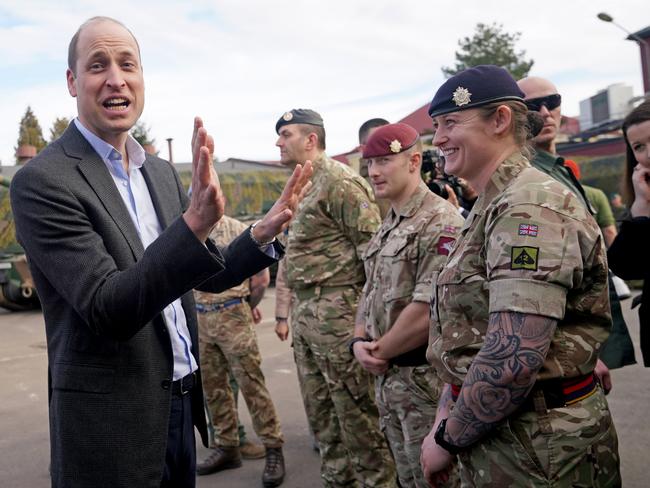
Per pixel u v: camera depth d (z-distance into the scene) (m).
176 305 2.01
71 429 1.74
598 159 16.20
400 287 2.45
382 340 2.44
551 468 1.48
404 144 2.54
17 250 11.52
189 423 2.06
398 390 2.46
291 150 3.32
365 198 3.14
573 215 1.48
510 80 1.67
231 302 3.75
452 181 3.30
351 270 3.16
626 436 3.83
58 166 1.75
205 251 1.58
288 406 4.99
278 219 1.99
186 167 21.64
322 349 3.11
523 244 1.44
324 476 3.25
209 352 3.89
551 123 2.80
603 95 26.89
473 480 1.60
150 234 2.00
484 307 1.56
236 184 16.80
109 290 1.58
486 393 1.45
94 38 1.83
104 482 1.74
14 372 6.55
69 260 1.66
